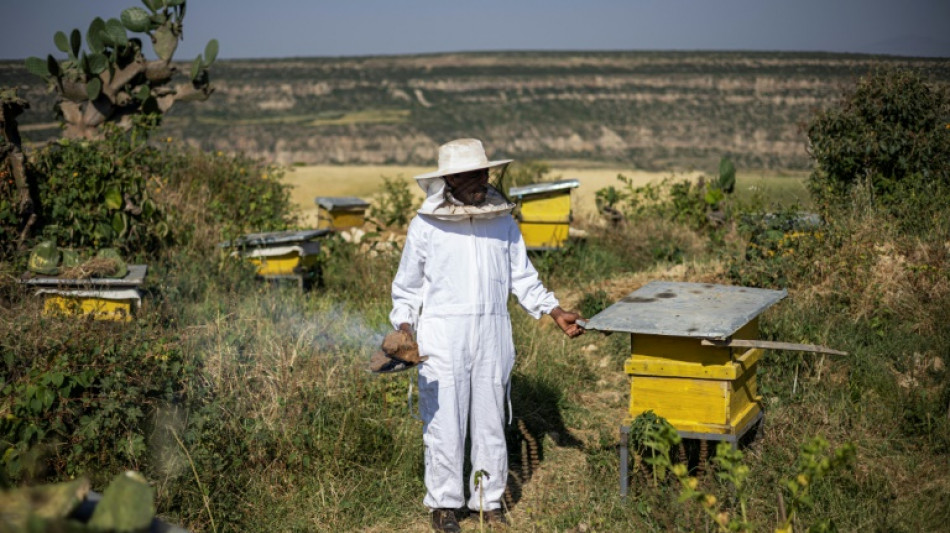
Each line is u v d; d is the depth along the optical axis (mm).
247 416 4762
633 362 4266
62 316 5039
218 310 6012
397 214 12016
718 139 83688
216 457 4367
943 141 8586
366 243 9852
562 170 40938
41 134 39000
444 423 4164
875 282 6621
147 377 4574
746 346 4031
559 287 9039
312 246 8469
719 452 3090
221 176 11672
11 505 2074
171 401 4656
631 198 12273
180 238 8828
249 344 5605
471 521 4379
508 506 4508
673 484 4250
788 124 87562
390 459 4863
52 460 4176
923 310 6273
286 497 4406
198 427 4480
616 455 4781
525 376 6086
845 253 7008
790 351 5797
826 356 5754
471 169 4012
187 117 101500
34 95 72250
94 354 4574
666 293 4797
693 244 10547
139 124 10758
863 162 8914
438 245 4133
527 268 4426
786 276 7141
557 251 9547
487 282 4180
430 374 4180
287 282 8078
